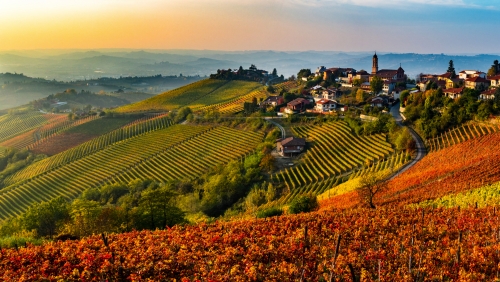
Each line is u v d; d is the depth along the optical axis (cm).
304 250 3188
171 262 2888
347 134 12800
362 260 2761
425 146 10188
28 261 3148
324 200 7525
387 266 2698
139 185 12344
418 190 6562
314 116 15962
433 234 3519
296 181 10212
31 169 17712
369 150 11100
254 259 3008
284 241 3472
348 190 7769
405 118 12812
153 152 16050
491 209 4372
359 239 3444
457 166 7406
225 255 2989
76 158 17612
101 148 18200
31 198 14175
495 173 6481
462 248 2997
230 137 15912
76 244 3544
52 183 15100
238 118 17912
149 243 3528
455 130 10325
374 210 5038
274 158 12081
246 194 10188
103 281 2700
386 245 3241
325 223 4225
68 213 6638
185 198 9900
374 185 6519
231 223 4512
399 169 8706
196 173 13212
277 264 2855
